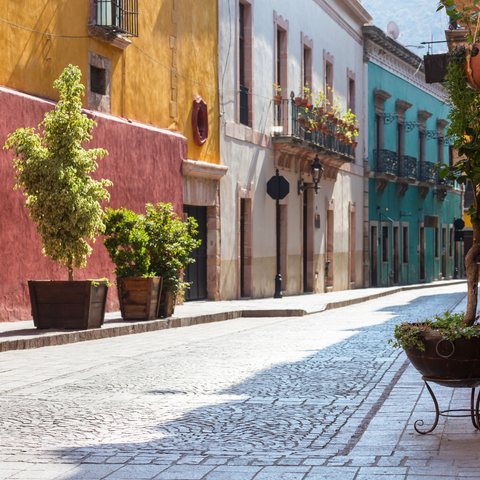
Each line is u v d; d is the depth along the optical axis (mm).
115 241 14648
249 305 19828
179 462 5012
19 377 8641
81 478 4645
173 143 19188
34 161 12055
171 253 15344
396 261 41969
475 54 5777
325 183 31172
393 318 17234
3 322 13297
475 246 5641
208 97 21562
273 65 26156
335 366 9469
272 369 9266
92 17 16250
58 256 12398
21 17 14109
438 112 49781
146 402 7227
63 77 12414
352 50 35656
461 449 5020
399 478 4387
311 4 29922
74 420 6438
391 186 40906
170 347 11516
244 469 4781
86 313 12453
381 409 6531
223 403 7164
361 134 37062
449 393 7176
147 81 18516
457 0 9773
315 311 19469
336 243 32844
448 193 52000
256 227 24422
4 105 13281
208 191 21281
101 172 16141
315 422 6281
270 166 25641
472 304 5535
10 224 13484
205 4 21406
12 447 5492
